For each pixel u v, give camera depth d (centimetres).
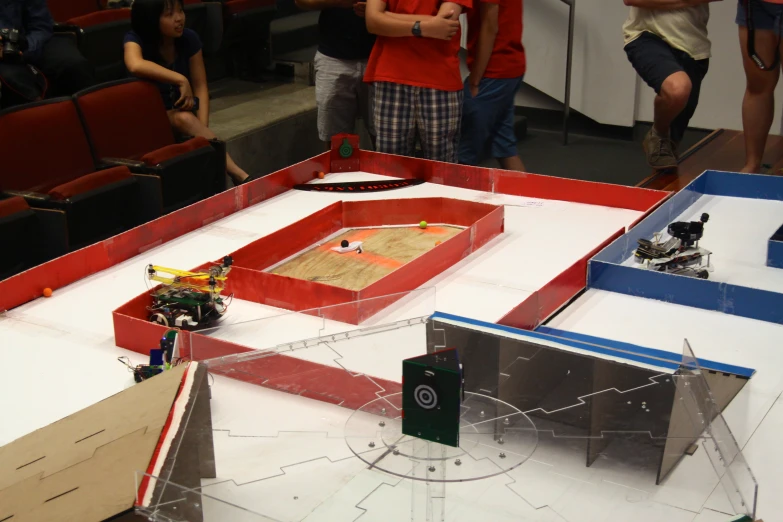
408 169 379
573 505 152
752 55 401
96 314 259
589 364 190
